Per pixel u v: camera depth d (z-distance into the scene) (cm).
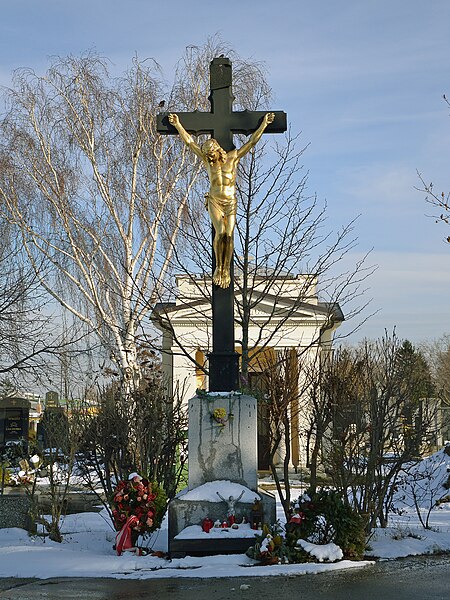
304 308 2870
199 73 2478
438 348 6372
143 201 2403
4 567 959
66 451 1446
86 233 2430
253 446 1054
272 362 1606
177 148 2433
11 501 1354
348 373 1367
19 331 2155
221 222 1100
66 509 1611
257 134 1121
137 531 1065
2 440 3000
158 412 1412
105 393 1589
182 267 1855
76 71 2452
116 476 1400
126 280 2306
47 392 2294
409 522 1406
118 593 804
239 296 2206
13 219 2342
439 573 897
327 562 952
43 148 2416
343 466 1234
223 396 1062
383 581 852
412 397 1348
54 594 802
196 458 1052
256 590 809
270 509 1014
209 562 951
